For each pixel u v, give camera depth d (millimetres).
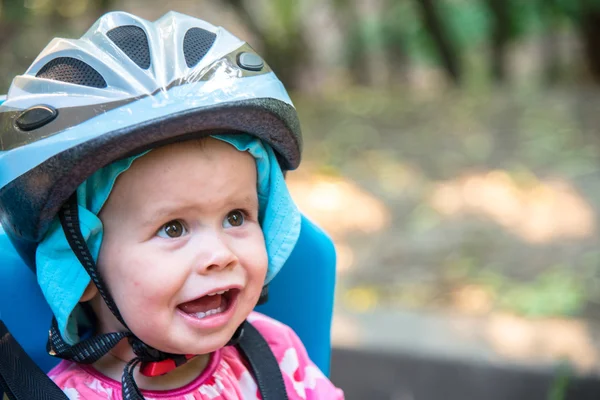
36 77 958
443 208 3848
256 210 1023
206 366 1077
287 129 1008
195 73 930
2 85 4270
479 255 3303
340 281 3131
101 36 964
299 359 1197
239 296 989
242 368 1119
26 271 1166
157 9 7297
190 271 943
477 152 4605
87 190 953
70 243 949
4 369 993
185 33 978
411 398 2320
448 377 2291
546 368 2223
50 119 911
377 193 4059
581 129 4887
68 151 884
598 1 7730
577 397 2203
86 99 907
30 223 947
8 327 1155
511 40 8625
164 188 932
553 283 2986
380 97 6402
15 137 927
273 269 1069
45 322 1171
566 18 8438
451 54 8445
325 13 8992
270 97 966
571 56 9289
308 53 7668
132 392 959
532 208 3787
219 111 907
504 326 2445
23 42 4777
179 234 959
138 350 979
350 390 2371
